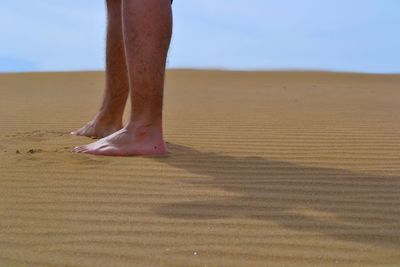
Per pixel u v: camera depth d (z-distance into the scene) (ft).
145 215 9.82
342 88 59.16
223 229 9.12
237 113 27.17
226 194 11.16
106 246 8.39
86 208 10.21
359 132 19.83
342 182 12.28
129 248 8.32
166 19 14.33
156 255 8.06
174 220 9.55
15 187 11.58
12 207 10.28
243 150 16.05
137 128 14.71
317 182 12.23
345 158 15.02
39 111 28.40
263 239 8.70
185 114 26.61
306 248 8.36
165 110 28.96
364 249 8.32
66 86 59.16
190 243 8.52
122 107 17.99
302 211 10.10
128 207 10.27
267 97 41.70
